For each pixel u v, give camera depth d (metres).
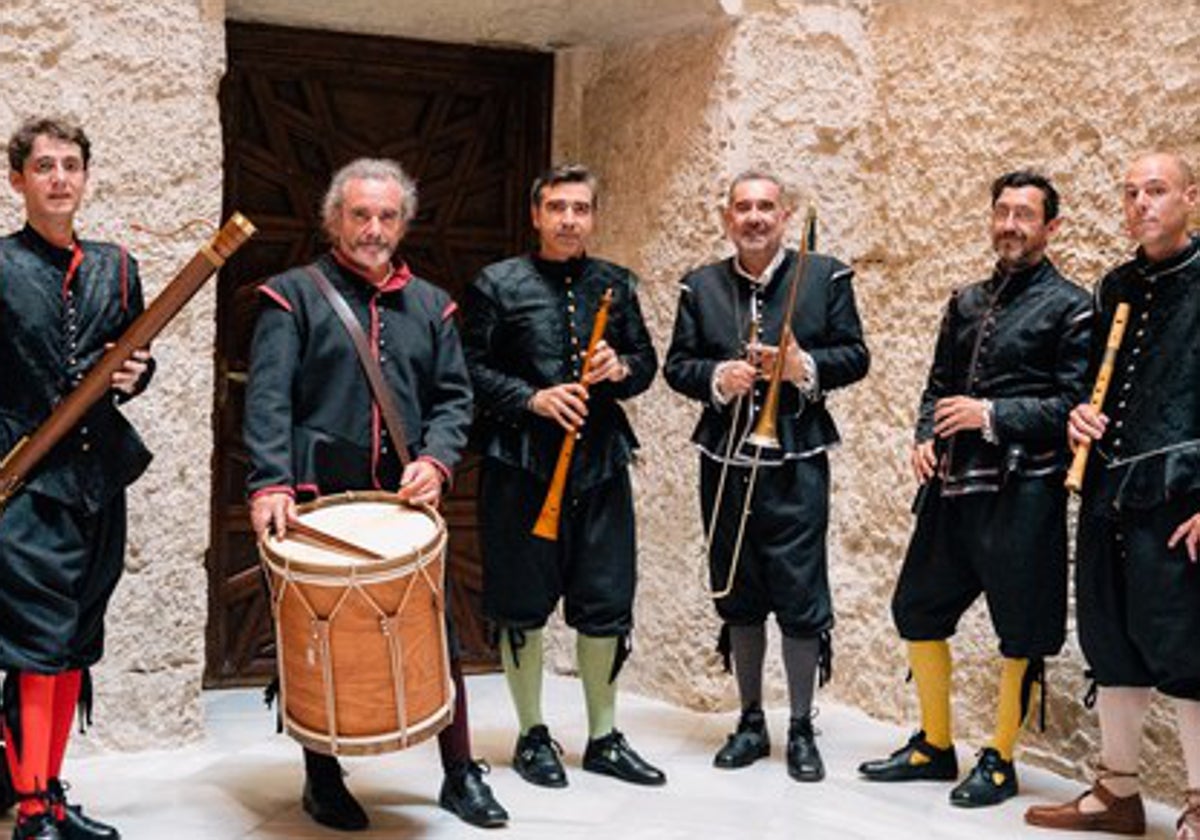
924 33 4.78
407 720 3.31
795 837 3.64
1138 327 3.59
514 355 4.04
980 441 3.92
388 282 3.66
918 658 4.14
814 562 4.12
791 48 4.86
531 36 5.31
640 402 5.09
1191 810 3.54
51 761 3.47
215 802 3.81
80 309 3.37
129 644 4.20
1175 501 3.48
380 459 3.58
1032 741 4.36
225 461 5.11
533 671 4.09
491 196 5.46
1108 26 4.21
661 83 5.05
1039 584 3.87
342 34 5.16
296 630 3.28
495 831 3.64
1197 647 3.47
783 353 3.92
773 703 4.95
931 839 3.66
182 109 4.22
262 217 5.15
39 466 3.31
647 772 4.05
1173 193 3.50
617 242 5.24
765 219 4.04
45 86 4.06
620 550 4.07
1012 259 3.90
